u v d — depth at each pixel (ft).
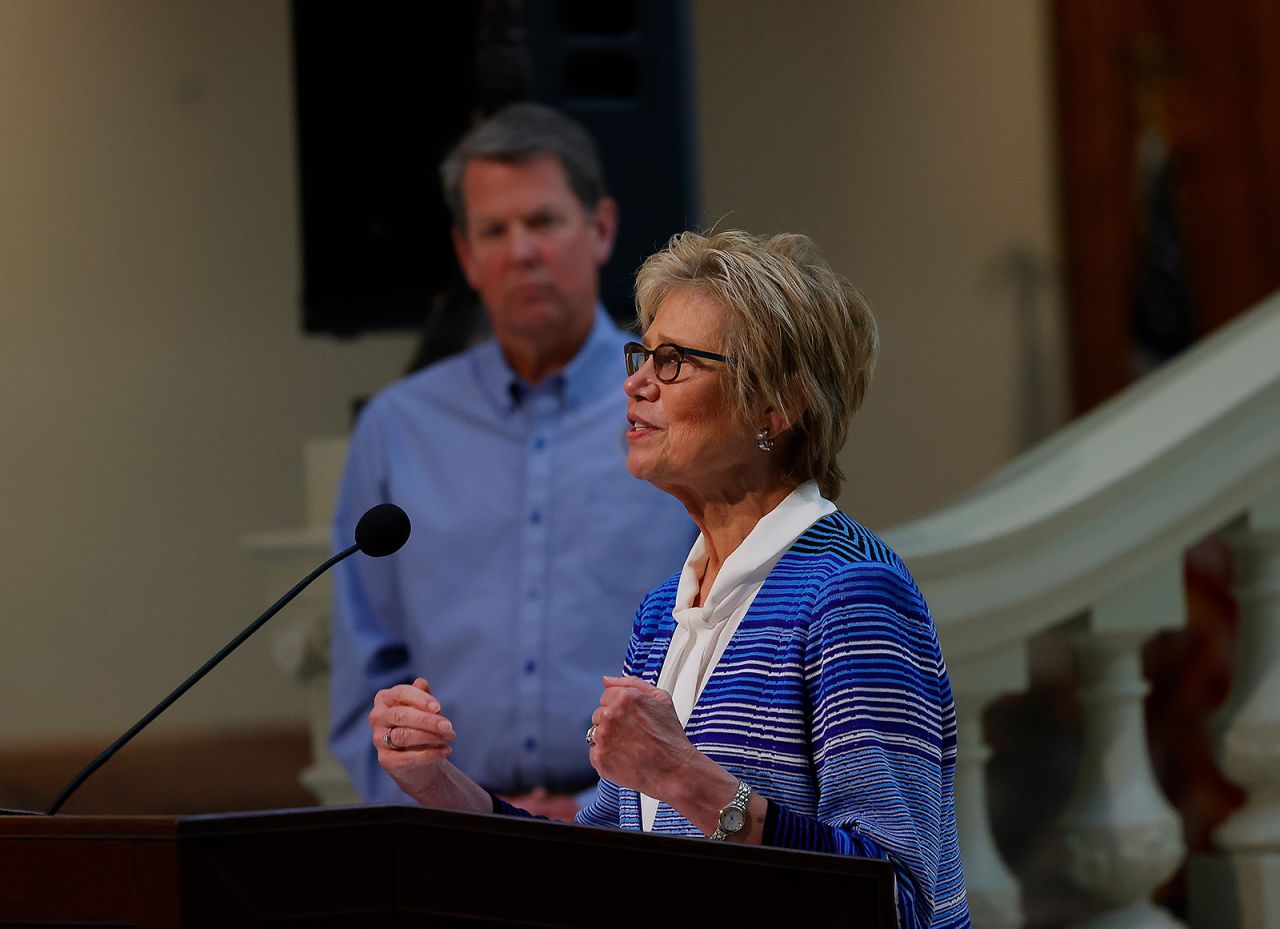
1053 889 34.63
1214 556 39.32
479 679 29.53
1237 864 27.07
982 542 25.66
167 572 76.38
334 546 31.53
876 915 13.87
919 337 88.48
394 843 13.16
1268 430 27.32
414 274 44.78
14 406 75.82
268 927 12.66
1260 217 88.94
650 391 18.71
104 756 17.33
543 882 13.38
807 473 18.76
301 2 44.32
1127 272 89.04
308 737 74.59
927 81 88.89
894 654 16.78
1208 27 88.99
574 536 29.89
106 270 76.33
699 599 19.10
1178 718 39.06
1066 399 89.97
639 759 15.64
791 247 19.03
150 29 76.33
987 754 26.61
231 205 76.74
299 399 76.33
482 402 31.27
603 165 39.88
